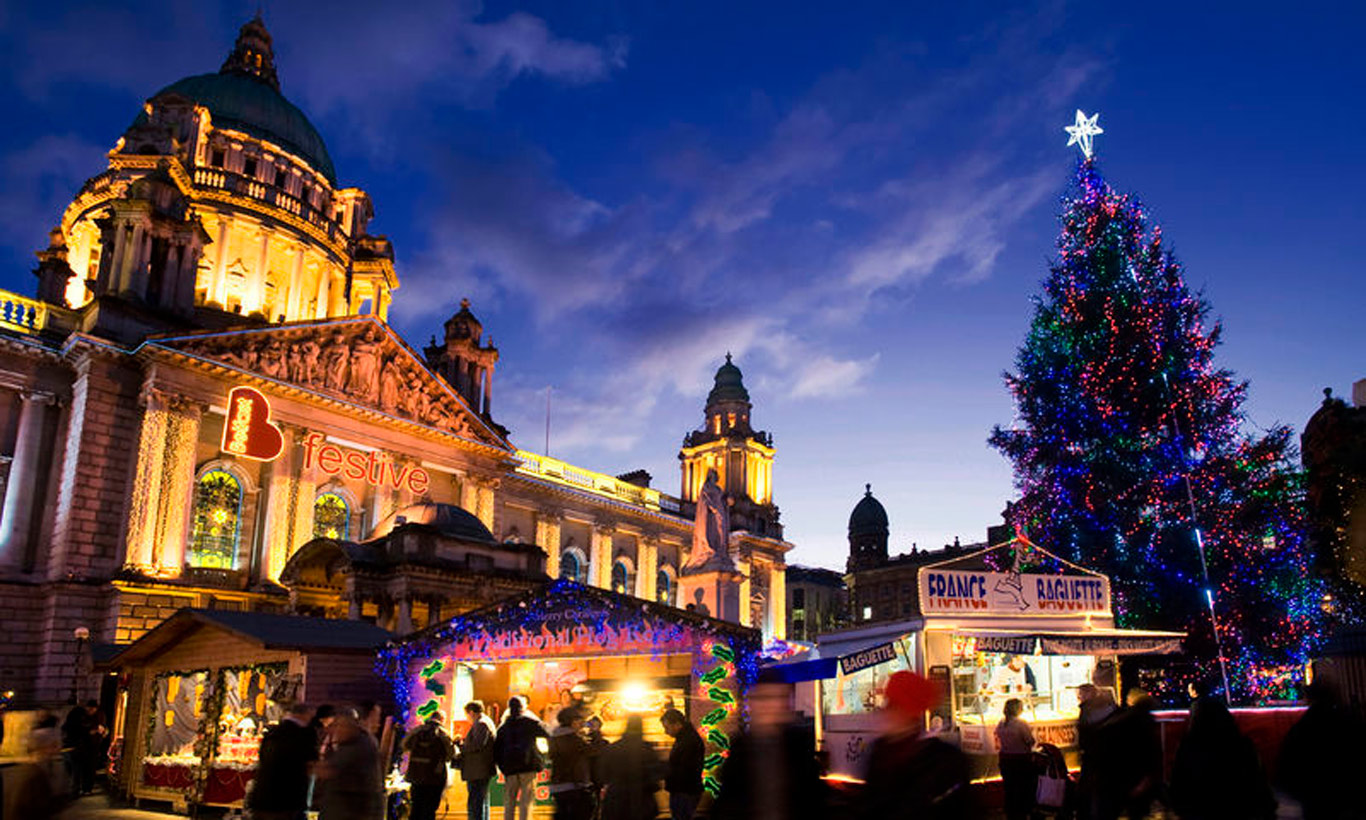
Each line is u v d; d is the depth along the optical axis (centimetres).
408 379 4975
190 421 4050
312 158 6631
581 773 1470
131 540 3769
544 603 2161
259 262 5794
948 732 1780
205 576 3959
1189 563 3066
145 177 4400
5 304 4028
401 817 1948
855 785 1811
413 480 4866
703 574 2970
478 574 3803
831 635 2245
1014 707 1445
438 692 2270
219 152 6066
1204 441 3181
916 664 1911
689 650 1928
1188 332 3281
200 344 4119
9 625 3650
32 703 3478
